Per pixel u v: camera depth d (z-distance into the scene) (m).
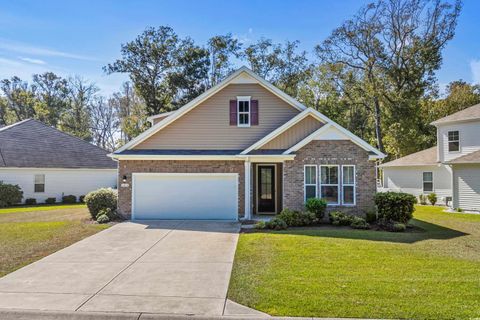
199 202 15.58
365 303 5.59
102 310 5.50
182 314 5.34
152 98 35.31
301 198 14.66
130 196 15.61
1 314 5.40
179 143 16.39
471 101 36.69
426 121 37.25
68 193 27.02
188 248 9.72
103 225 13.54
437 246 9.83
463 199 19.66
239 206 15.52
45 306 5.66
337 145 14.67
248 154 15.16
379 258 8.45
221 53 36.44
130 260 8.51
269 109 16.48
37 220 14.97
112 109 52.69
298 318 5.12
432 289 6.21
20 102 51.62
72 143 29.48
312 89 37.44
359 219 13.20
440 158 23.47
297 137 15.72
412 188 25.88
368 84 32.25
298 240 10.62
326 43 32.97
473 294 5.96
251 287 6.44
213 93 16.48
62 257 8.80
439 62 30.64
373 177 14.48
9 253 9.20
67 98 51.91
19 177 24.62
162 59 35.22
